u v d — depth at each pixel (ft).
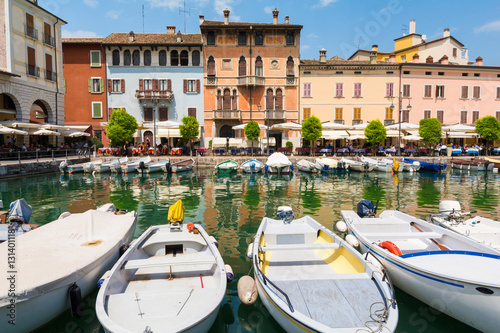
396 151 117.91
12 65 83.92
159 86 123.85
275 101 126.00
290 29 123.65
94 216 26.50
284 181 72.18
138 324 14.92
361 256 19.75
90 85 122.11
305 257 23.73
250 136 103.55
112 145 102.58
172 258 20.48
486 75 131.44
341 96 126.93
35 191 57.06
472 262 18.80
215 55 123.65
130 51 122.21
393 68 127.65
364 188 62.23
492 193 56.54
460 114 130.93
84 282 19.11
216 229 34.24
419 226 28.22
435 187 63.52
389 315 14.61
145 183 68.39
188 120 105.91
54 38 101.71
